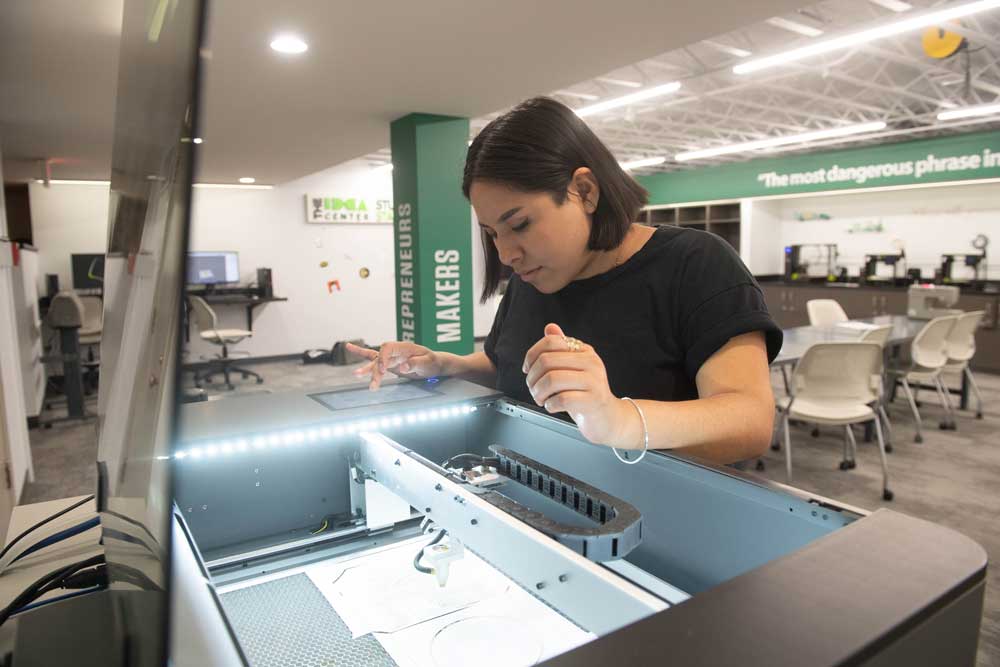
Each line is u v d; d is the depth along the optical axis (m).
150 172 0.41
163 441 0.31
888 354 4.60
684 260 0.86
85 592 0.68
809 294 8.27
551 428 0.80
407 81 3.34
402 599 0.65
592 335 0.90
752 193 9.41
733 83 5.57
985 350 6.58
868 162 8.07
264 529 0.77
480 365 1.12
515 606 0.63
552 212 0.74
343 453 0.81
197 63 0.28
